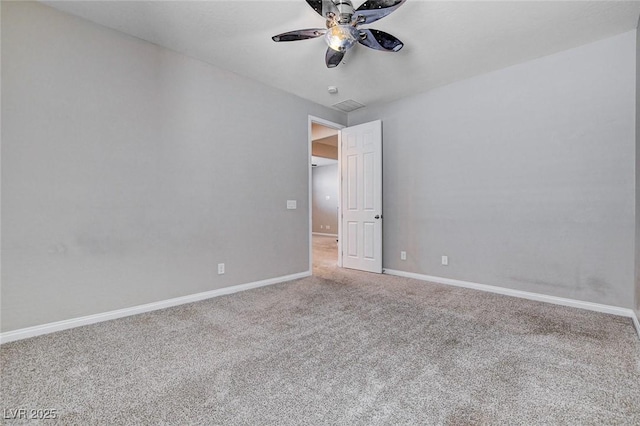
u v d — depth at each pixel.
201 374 1.71
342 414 1.38
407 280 3.88
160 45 2.77
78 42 2.35
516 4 2.16
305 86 3.69
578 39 2.63
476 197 3.41
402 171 4.08
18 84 2.12
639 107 2.35
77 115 2.35
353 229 4.58
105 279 2.50
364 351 1.98
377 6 1.90
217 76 3.18
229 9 2.24
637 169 2.38
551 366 1.78
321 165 10.90
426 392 1.54
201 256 3.08
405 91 3.84
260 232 3.59
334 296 3.20
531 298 3.05
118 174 2.55
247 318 2.57
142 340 2.14
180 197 2.92
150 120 2.72
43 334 2.22
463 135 3.50
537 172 2.99
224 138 3.25
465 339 2.15
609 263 2.63
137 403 1.46
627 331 2.25
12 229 2.11
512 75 3.13
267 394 1.53
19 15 2.12
